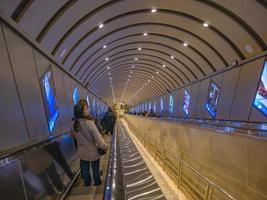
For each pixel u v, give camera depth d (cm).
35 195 361
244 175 298
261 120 1056
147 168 720
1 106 469
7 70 524
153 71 2881
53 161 508
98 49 1612
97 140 481
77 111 486
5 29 545
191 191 447
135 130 2094
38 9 668
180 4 1131
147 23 1382
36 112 671
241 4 973
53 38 891
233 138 326
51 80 904
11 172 318
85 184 511
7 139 472
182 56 1934
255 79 1152
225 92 1462
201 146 443
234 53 1334
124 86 4688
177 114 2595
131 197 587
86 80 2014
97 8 1009
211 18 1191
